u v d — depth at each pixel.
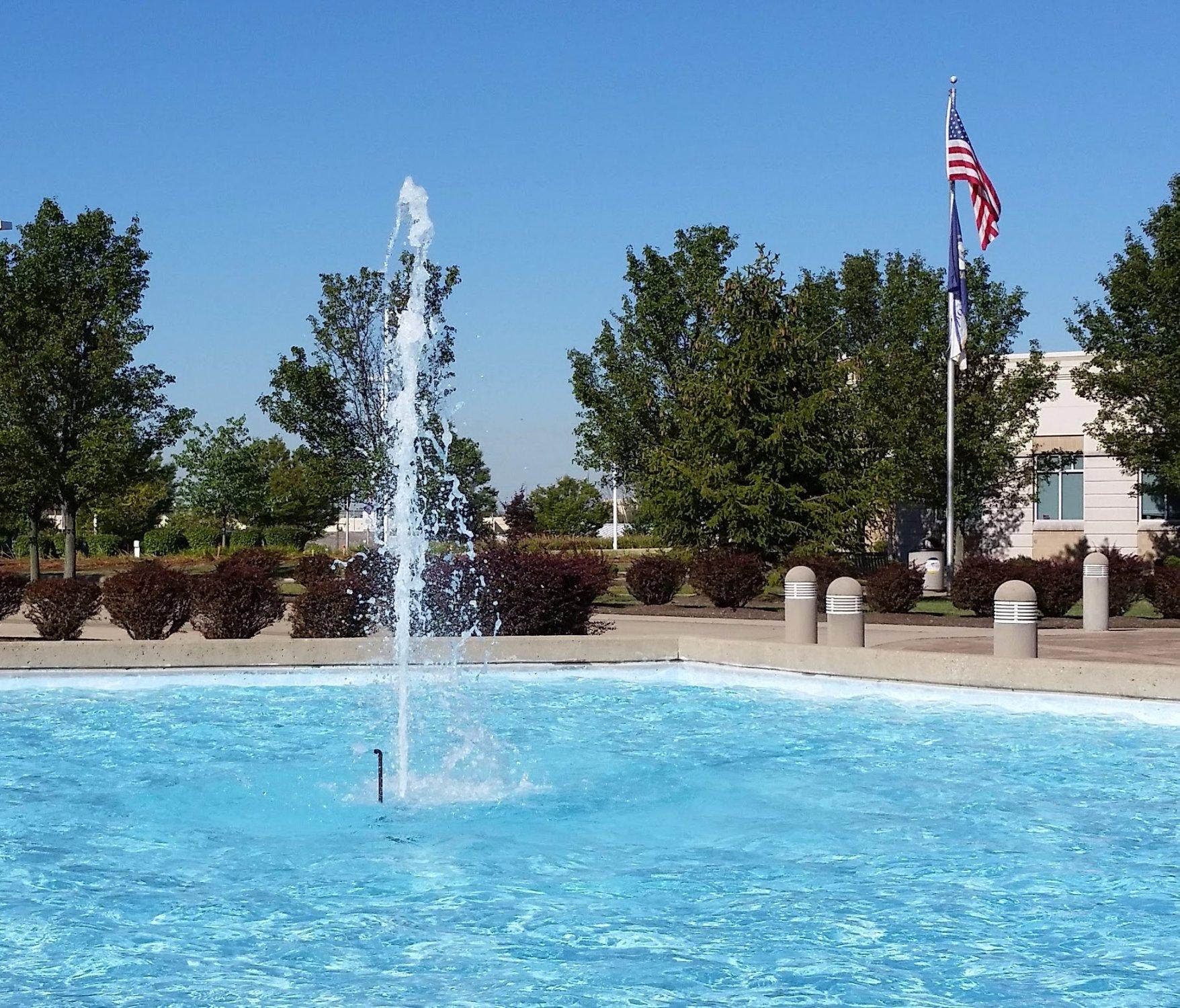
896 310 39.75
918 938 7.09
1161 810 10.07
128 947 6.98
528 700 15.69
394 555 20.30
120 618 19.09
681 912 7.59
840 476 31.22
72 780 11.31
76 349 33.81
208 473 65.69
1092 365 33.34
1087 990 6.28
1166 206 32.09
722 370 31.73
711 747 12.72
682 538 32.25
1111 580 24.09
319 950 6.93
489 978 6.48
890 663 15.70
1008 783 11.05
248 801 10.52
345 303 34.28
